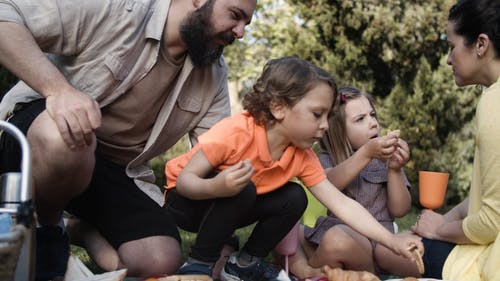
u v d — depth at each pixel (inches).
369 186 104.6
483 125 78.2
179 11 89.4
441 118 300.4
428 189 93.4
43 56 78.7
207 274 84.9
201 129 100.3
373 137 106.0
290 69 84.5
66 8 83.2
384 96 353.4
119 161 96.0
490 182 77.5
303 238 105.3
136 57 89.3
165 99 94.3
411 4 344.2
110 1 85.9
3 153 81.1
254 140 87.4
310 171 90.0
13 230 46.9
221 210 84.0
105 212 90.4
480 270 81.6
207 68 97.6
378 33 339.6
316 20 356.5
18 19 80.3
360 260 97.3
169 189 93.8
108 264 89.3
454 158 294.4
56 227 75.8
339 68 351.6
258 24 400.2
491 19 83.6
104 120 92.0
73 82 88.8
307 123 84.6
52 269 72.5
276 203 89.0
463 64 87.9
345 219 87.0
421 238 93.4
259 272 90.0
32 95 88.8
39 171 77.3
